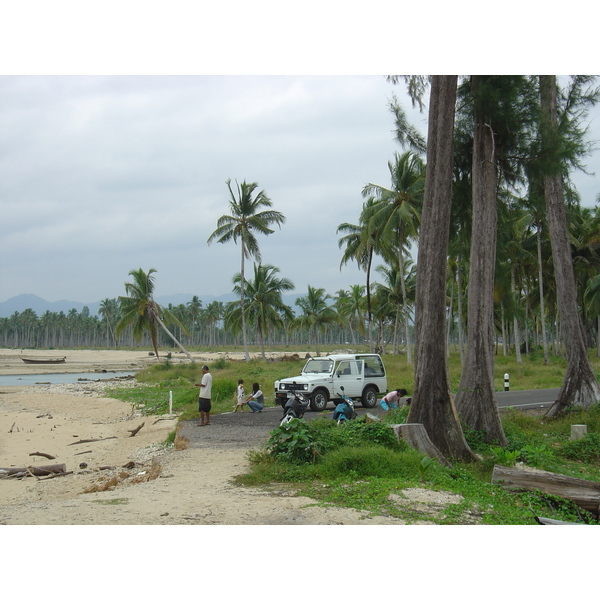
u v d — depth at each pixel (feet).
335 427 36.11
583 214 151.02
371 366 64.95
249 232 165.68
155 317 165.58
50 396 111.65
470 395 43.24
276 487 26.53
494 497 24.86
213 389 78.48
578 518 24.30
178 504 22.62
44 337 574.15
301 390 58.13
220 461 34.35
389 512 21.38
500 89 45.29
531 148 47.06
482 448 39.70
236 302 184.24
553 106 55.57
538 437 46.73
